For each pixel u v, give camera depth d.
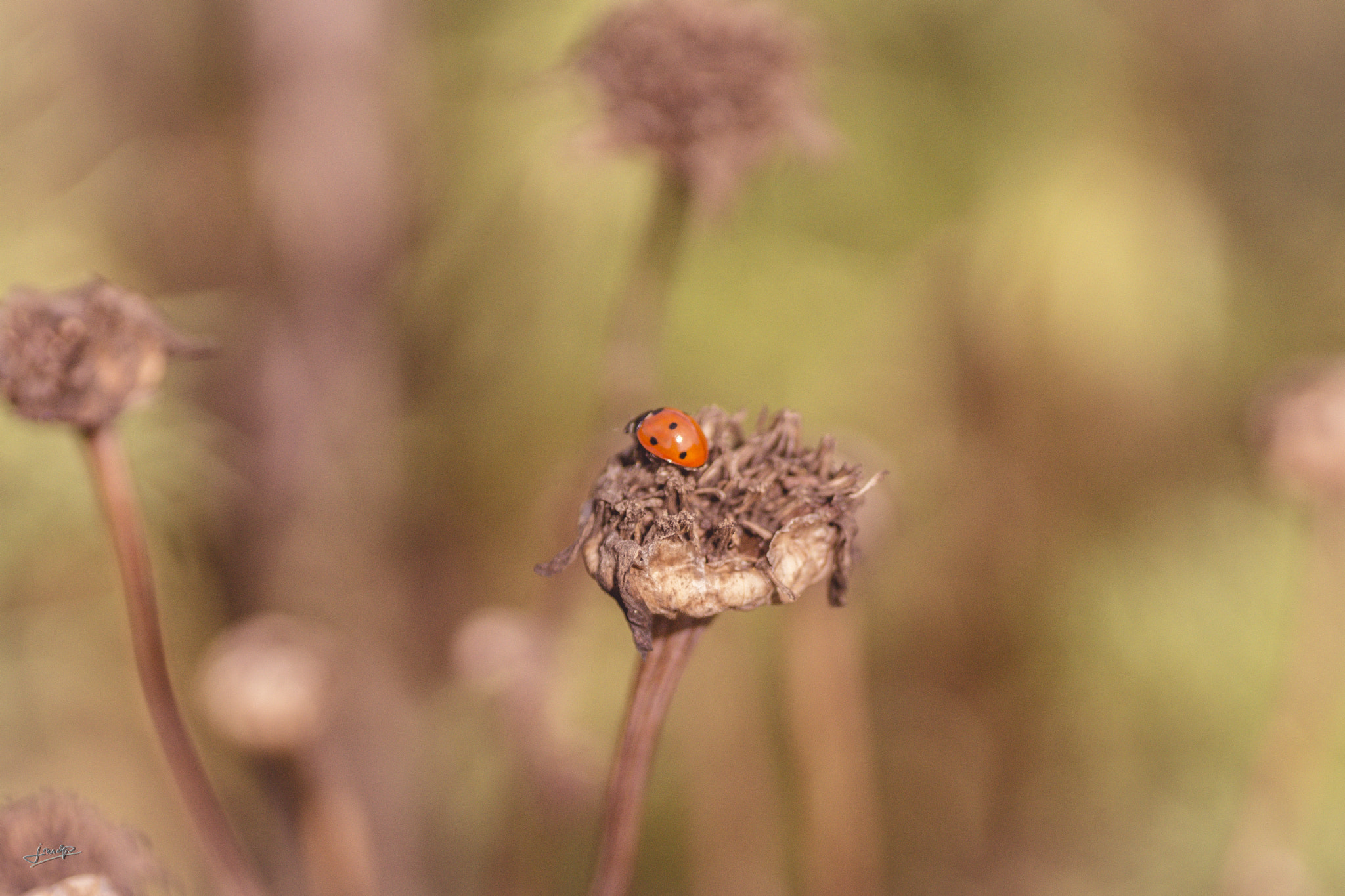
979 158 0.64
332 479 0.64
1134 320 0.63
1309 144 0.72
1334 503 0.41
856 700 0.41
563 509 0.37
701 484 0.30
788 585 0.30
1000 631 0.68
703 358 0.63
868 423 0.64
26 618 0.55
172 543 0.54
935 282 0.65
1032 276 0.64
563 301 0.62
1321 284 0.72
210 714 0.39
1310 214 0.73
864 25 0.60
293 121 0.61
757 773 0.58
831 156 0.37
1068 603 0.68
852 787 0.42
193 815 0.34
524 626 0.38
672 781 0.65
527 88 0.38
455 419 0.67
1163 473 0.68
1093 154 0.64
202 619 0.62
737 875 0.57
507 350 0.64
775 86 0.36
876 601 0.66
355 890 0.40
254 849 0.52
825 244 0.64
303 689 0.39
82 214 0.59
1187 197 0.66
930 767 0.68
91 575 0.56
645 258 0.37
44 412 0.33
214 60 0.63
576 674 0.51
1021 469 0.67
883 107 0.62
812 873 0.42
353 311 0.65
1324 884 0.49
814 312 0.64
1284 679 0.44
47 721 0.56
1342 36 0.70
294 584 0.62
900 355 0.65
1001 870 0.63
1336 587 0.42
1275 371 0.64
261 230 0.64
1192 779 0.59
